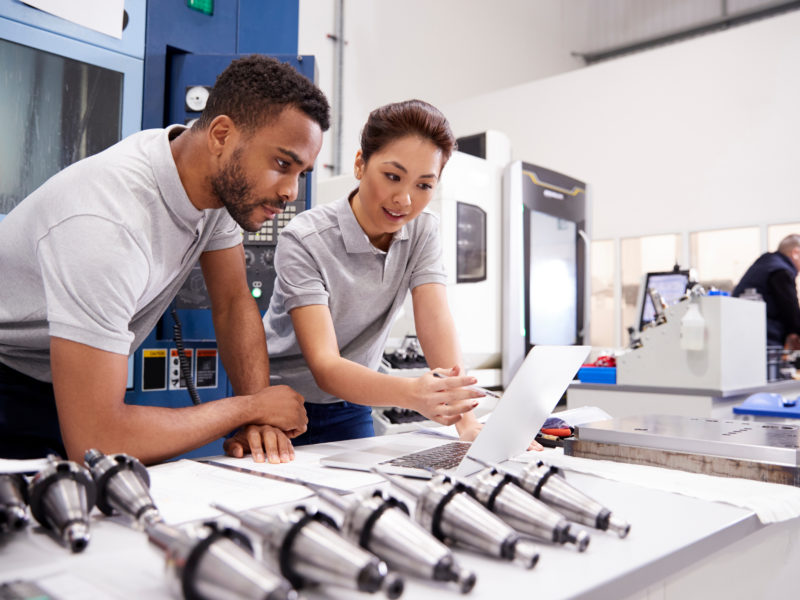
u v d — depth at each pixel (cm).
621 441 106
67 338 91
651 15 663
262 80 97
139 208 99
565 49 714
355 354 155
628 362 260
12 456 120
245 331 129
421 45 569
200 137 103
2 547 57
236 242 132
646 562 56
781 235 497
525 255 315
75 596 46
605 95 588
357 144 506
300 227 137
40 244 95
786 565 87
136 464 66
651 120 563
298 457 107
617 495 80
